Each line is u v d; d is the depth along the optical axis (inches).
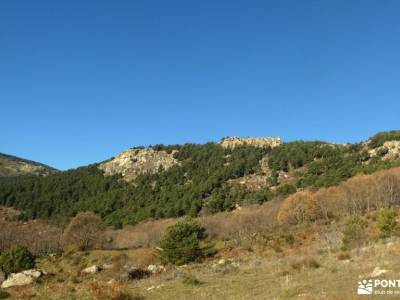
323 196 3784.5
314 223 2967.5
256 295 768.9
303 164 7559.1
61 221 6245.1
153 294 912.9
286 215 3508.9
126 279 1294.3
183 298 832.9
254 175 7514.8
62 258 2888.8
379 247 1133.1
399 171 4035.4
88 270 1652.3
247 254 1909.4
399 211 2399.1
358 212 3176.7
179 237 1967.3
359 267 890.7
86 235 3818.9
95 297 909.8
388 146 6766.7
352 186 3814.0
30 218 7135.8
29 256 1876.2
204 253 2053.4
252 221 3870.6
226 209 5679.1
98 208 6968.5
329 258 1106.7
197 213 5728.3
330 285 752.3
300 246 1795.0
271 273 1015.0
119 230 5036.9
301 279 859.4
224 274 1117.7
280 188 5708.7
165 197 6796.3
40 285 1291.8
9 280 1408.7
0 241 3863.2
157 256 2153.1
